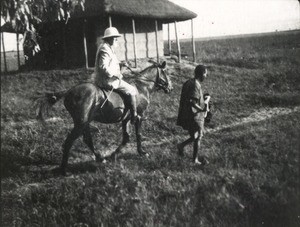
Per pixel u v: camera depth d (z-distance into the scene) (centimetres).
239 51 2691
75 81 1928
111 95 866
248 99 1409
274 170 686
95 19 2194
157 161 839
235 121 1216
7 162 905
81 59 2269
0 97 1634
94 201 663
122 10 2066
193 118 785
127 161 866
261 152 812
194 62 2312
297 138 820
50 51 2341
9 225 643
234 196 610
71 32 2294
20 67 2359
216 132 1073
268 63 1953
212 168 736
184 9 2405
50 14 895
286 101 1341
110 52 859
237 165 745
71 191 705
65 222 623
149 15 2175
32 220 646
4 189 762
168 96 1538
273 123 1040
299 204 568
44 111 846
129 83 930
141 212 600
